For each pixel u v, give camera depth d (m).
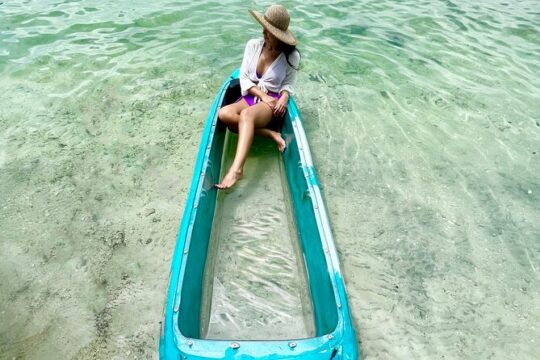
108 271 2.72
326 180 3.54
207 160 2.98
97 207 3.18
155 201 3.25
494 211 3.35
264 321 2.44
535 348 2.45
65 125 4.03
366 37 5.87
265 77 3.55
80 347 2.31
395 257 2.94
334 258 2.31
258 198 3.28
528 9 6.86
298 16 6.37
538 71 5.22
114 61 5.07
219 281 2.66
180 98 4.48
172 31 5.81
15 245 2.88
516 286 2.80
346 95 4.65
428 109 4.50
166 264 2.77
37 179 3.41
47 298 2.56
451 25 6.29
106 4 6.53
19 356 2.26
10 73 4.75
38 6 6.38
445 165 3.78
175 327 1.96
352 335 1.99
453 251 3.01
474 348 2.42
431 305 2.64
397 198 3.41
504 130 4.24
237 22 6.11
